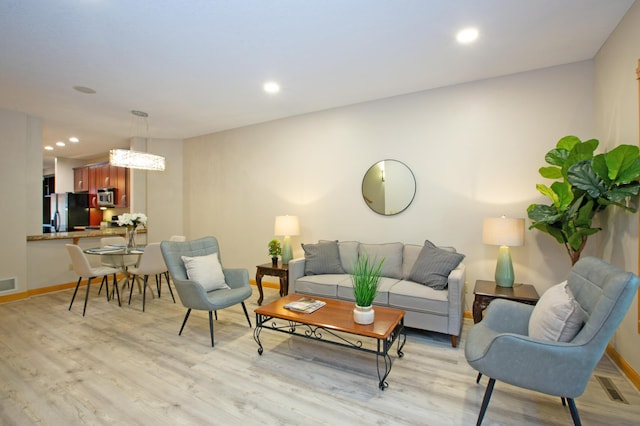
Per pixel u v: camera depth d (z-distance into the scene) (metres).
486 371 1.66
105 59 2.79
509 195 3.23
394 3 2.07
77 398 2.01
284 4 2.06
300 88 3.53
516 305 2.12
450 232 3.51
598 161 2.18
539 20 2.28
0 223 4.00
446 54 2.78
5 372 2.32
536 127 3.12
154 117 4.53
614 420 1.80
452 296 2.73
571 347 1.50
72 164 7.60
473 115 3.38
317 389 2.11
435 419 1.81
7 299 4.05
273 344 2.81
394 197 3.80
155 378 2.24
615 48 2.40
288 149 4.63
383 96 3.80
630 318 2.21
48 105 3.96
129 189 6.04
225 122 4.85
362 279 2.31
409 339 2.93
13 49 2.60
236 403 1.96
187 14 2.16
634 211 2.12
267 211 4.88
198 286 2.75
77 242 4.85
